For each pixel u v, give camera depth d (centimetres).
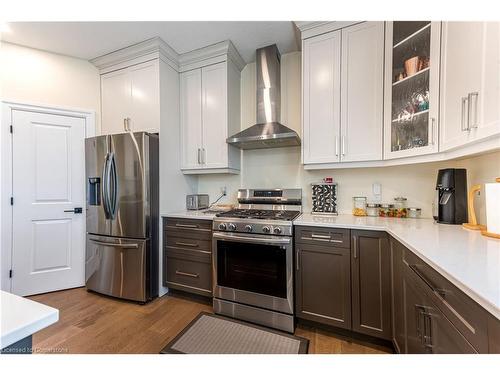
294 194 243
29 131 239
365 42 186
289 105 255
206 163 257
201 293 222
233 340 166
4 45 232
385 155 180
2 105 227
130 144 226
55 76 254
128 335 173
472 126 108
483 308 63
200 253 222
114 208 230
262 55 246
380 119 182
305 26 201
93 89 273
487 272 76
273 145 251
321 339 169
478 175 151
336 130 197
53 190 249
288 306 179
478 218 151
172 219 235
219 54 248
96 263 240
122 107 260
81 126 264
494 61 95
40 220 243
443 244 109
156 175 237
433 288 91
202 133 259
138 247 223
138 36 227
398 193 209
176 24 208
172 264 235
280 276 182
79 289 255
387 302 154
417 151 156
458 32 121
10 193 230
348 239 167
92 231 244
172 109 258
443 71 137
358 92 189
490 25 97
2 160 227
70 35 223
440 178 163
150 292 227
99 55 259
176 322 192
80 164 263
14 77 236
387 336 154
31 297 235
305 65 206
